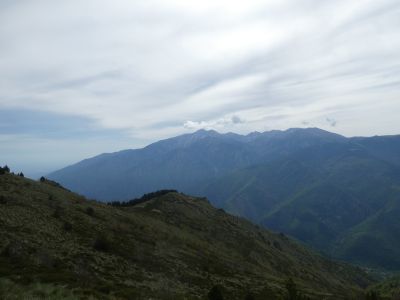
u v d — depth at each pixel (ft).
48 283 117.91
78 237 197.47
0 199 214.48
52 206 239.50
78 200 290.56
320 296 298.15
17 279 116.47
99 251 186.91
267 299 201.57
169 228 352.28
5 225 175.73
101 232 221.87
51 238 179.63
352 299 338.54
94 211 267.39
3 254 143.33
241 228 515.50
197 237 382.83
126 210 361.92
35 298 98.43
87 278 140.26
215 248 360.07
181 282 187.73
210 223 463.42
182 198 520.01
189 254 260.42
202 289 187.42
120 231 244.01
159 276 183.83
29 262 141.18
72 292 110.73
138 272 177.78
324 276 549.13
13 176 285.23
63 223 212.23
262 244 495.41
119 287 140.87
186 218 443.32
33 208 220.23
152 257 213.46
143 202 497.87
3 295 97.45
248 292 208.64
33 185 276.00
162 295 147.64
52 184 328.29
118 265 176.35
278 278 325.83
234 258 347.97
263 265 403.34
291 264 482.69
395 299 429.38
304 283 400.26
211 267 247.29
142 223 301.22
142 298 132.46
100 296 115.24
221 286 205.36
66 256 161.38
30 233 175.52
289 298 176.86
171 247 260.62
